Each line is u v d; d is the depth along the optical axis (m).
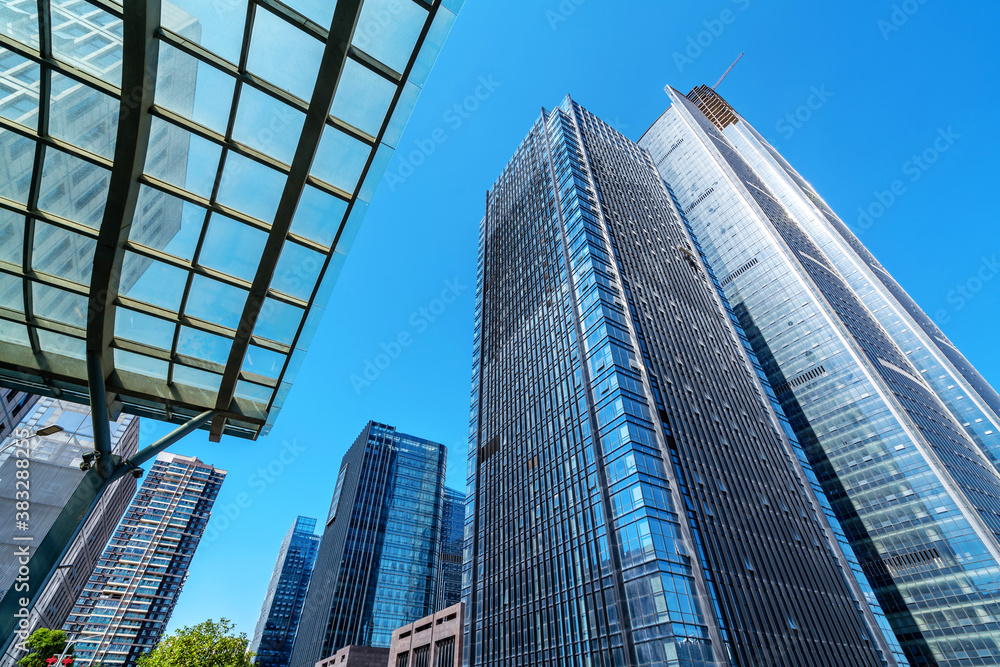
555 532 54.16
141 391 16.14
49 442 59.84
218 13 11.26
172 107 11.92
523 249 93.25
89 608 141.12
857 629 49.31
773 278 123.69
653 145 186.62
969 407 115.56
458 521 194.12
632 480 46.41
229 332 16.03
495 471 72.19
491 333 94.19
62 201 12.30
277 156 13.43
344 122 13.64
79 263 13.45
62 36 10.66
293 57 12.34
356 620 120.44
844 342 103.88
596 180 86.88
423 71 13.51
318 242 15.38
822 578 52.00
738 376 74.06
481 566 65.62
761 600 44.78
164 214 13.28
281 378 17.89
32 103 11.04
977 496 83.50
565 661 45.75
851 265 150.12
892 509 85.62
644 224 88.62
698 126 170.25
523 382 74.94
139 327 15.21
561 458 58.53
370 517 139.12
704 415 60.41
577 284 69.19
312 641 122.50
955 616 72.75
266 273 14.49
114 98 11.33
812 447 101.62
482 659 57.81
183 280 14.61
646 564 41.22
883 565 83.69
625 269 71.69
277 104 12.66
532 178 100.75
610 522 46.94
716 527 48.09
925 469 84.19
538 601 52.47
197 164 12.95
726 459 57.06
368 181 14.60
